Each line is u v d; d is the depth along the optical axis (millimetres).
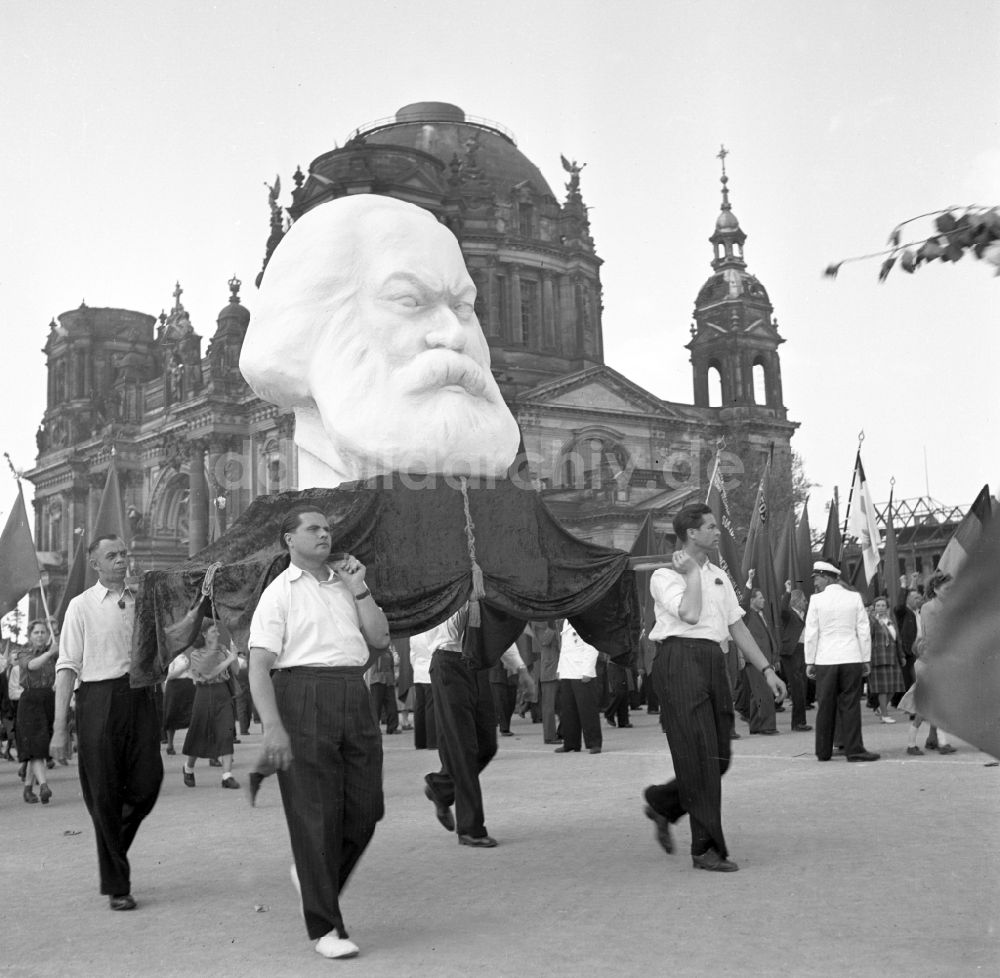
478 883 7270
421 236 8719
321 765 5703
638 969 5207
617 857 7961
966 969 4996
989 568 3176
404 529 7828
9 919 6781
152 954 5828
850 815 9281
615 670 21859
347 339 8398
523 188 79125
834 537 24766
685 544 7656
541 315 77812
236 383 72438
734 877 7105
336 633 5855
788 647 19297
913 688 3287
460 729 8758
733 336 78375
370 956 5609
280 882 7582
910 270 3877
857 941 5551
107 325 88750
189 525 72875
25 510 17172
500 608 7961
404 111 83188
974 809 9336
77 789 14648
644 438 74875
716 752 7426
